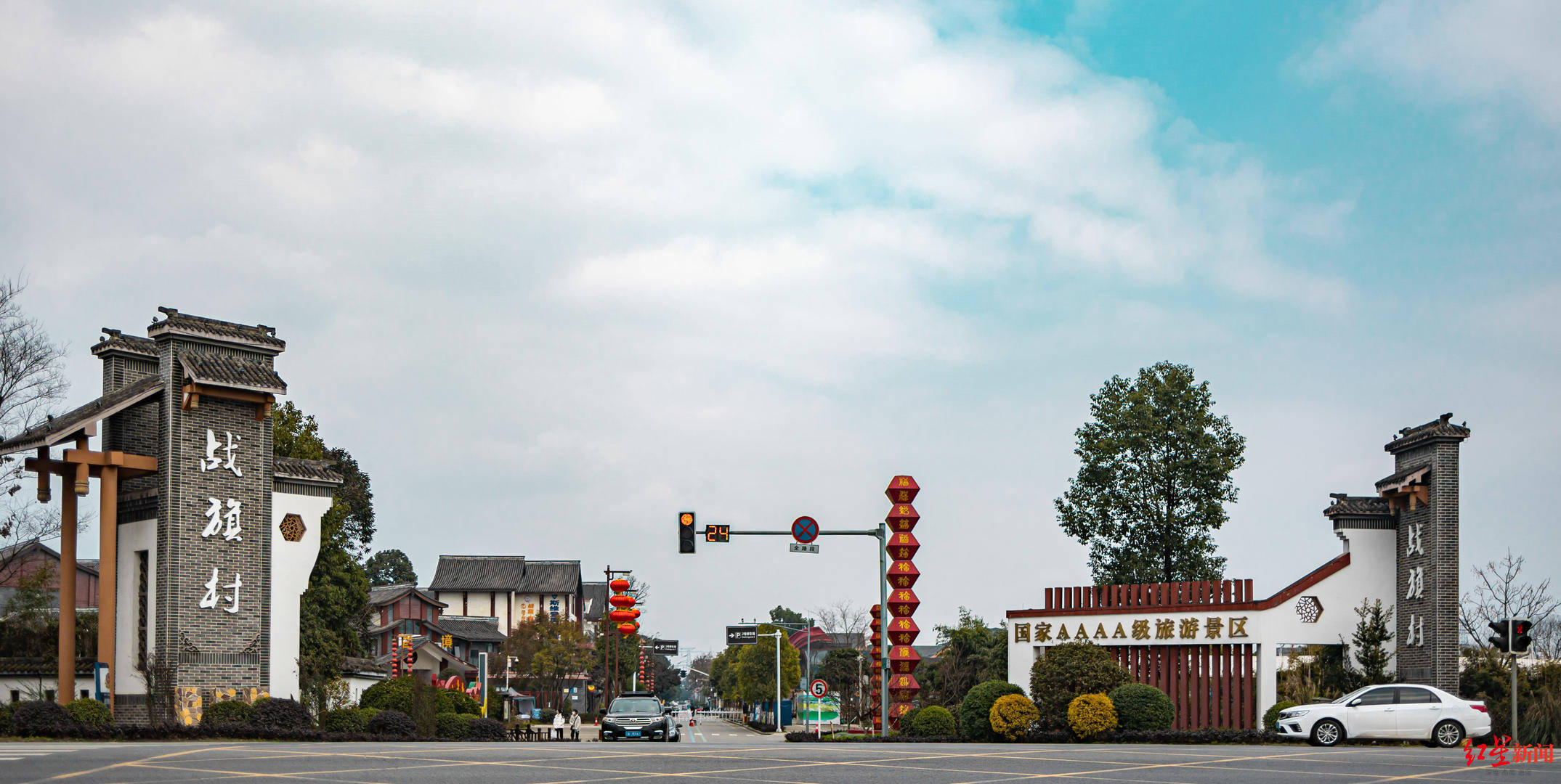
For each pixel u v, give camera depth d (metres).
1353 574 34.12
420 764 18.08
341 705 41.44
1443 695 26.33
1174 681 34.69
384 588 90.56
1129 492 42.50
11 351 40.31
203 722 30.66
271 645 35.44
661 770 17.31
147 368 35.19
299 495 37.03
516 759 19.27
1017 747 24.69
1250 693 33.19
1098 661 31.52
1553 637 43.88
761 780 15.95
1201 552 41.94
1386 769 18.03
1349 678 33.28
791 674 97.25
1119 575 41.97
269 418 34.84
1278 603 33.41
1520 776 17.20
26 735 26.48
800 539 34.03
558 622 89.31
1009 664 39.06
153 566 32.72
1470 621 43.12
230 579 33.28
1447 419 33.34
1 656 41.12
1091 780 16.28
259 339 34.31
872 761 19.28
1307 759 20.05
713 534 34.03
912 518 33.88
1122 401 43.66
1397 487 33.72
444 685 64.06
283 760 18.53
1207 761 19.48
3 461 39.59
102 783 14.55
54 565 46.66
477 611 106.69
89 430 31.78
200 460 33.03
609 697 85.31
